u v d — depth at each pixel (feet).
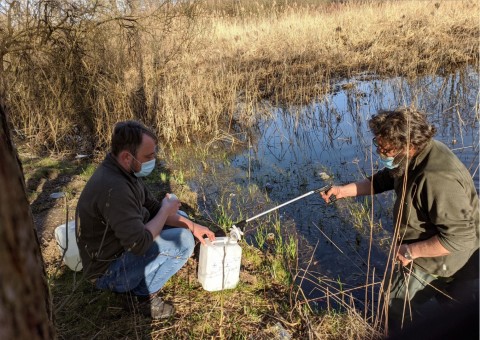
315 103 27.84
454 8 41.42
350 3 50.93
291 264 12.00
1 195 2.08
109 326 9.02
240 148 22.40
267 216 14.96
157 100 25.09
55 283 10.44
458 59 31.78
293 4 49.85
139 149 8.46
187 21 25.64
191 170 19.63
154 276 9.30
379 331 8.63
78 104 22.67
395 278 9.21
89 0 20.71
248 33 40.83
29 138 22.88
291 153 21.08
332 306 10.28
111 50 22.99
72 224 10.82
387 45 36.35
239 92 29.71
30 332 2.17
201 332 8.93
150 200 10.04
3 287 2.03
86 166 19.54
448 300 8.05
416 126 7.84
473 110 22.85
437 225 7.99
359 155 20.01
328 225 14.10
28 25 18.86
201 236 10.09
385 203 15.21
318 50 36.50
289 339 8.73
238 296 10.13
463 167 8.01
